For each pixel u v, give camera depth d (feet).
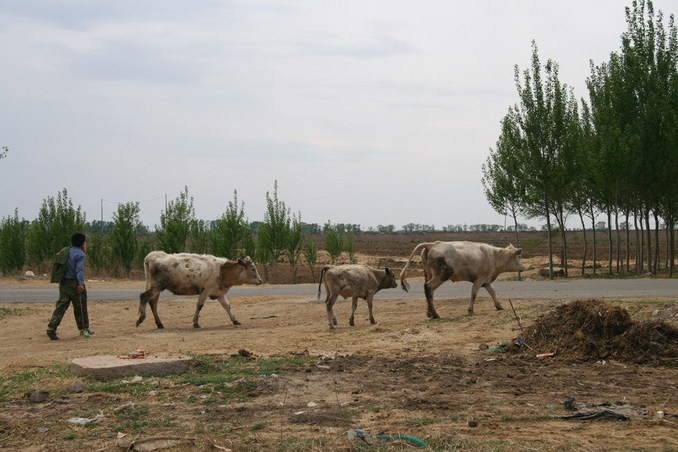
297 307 72.28
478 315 55.57
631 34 128.47
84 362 32.48
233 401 26.45
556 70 126.72
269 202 163.63
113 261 154.92
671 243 124.36
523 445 19.86
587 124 140.67
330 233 191.52
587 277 126.82
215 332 54.13
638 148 122.93
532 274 138.72
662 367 33.73
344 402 26.14
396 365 33.76
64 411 25.31
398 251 285.02
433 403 25.68
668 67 126.72
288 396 27.22
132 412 24.73
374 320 57.62
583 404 25.05
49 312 70.54
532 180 128.57
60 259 51.93
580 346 36.60
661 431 21.63
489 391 28.04
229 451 19.61
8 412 25.41
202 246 159.22
